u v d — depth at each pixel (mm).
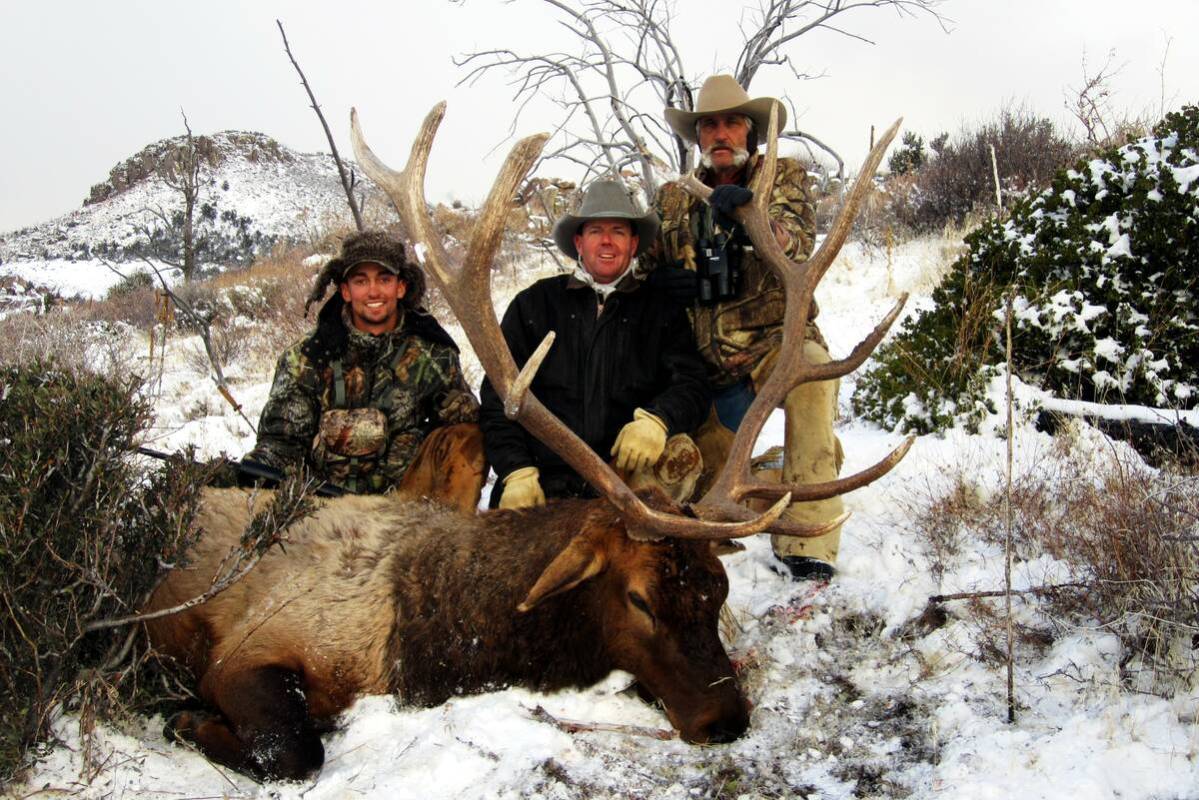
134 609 3457
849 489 3680
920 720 3451
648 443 4301
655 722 3455
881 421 6633
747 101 4898
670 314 4773
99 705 3332
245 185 67562
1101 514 4168
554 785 3105
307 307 4895
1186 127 6691
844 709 3574
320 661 3596
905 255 12125
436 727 3395
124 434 3512
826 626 4105
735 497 3725
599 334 4695
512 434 4594
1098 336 6141
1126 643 3496
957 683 3602
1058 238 6590
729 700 3299
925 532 4676
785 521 3527
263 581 3760
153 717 3633
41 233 63906
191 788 3182
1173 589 3430
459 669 3572
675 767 3238
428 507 4051
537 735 3301
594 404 4664
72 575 3336
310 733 3373
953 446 5852
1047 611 3832
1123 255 6207
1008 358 3451
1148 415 5570
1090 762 2896
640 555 3381
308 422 4898
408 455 4961
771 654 3930
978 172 13062
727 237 4734
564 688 3547
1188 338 5918
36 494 3264
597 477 3404
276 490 3574
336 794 3088
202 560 3852
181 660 3797
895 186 15055
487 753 3225
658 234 4949
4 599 3166
